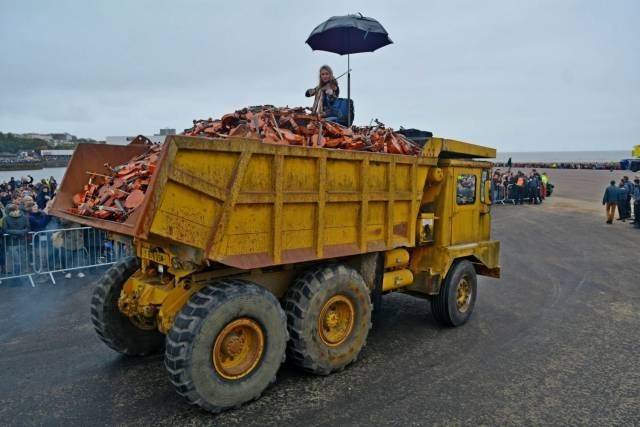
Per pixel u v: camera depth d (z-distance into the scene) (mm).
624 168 69812
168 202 3572
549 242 14570
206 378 3848
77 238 9336
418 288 6254
